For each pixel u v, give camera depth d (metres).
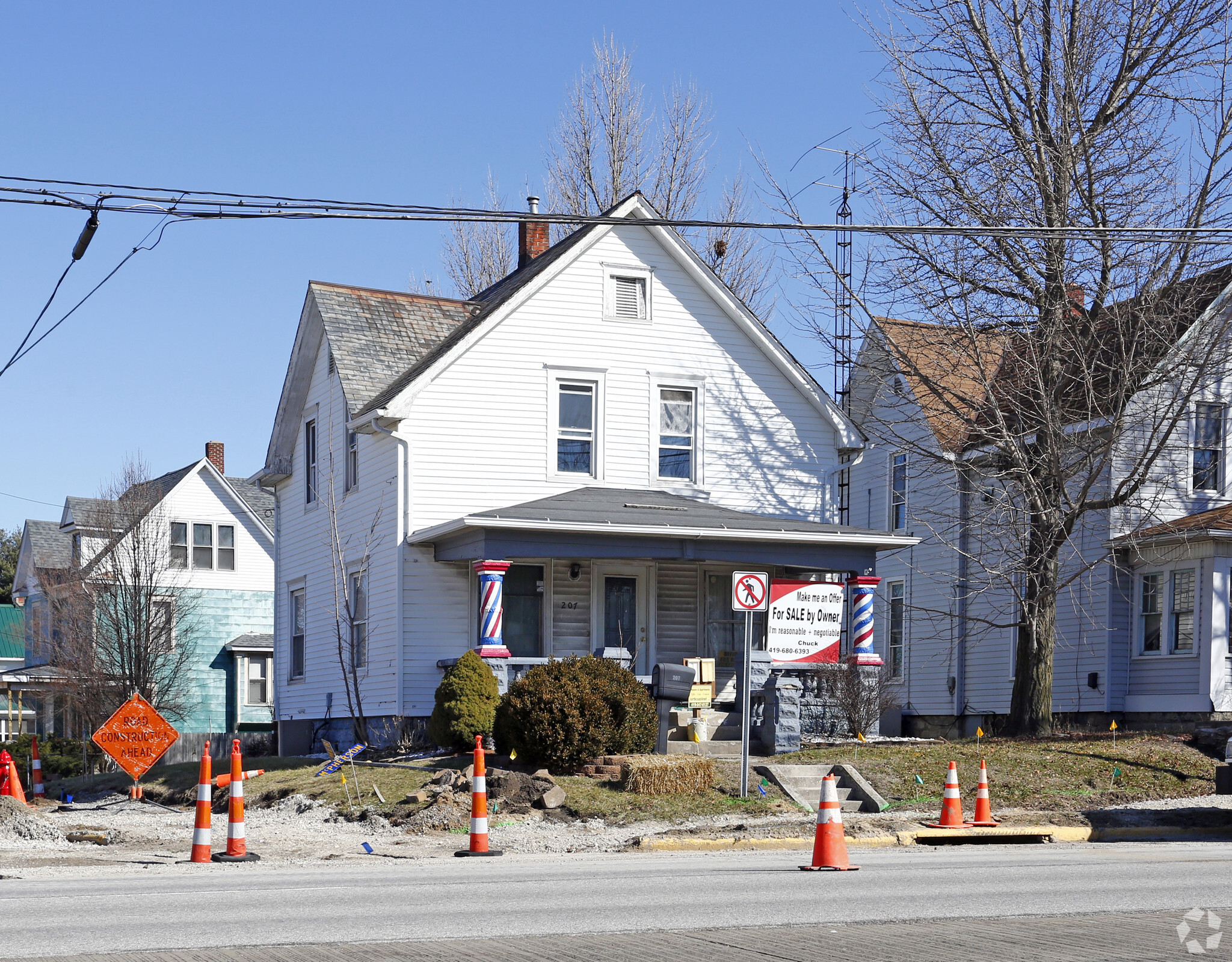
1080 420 25.05
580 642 25.81
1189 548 25.91
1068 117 23.14
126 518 40.59
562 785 18.50
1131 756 20.91
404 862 13.33
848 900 9.41
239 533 46.81
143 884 10.71
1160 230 18.52
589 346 26.34
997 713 29.58
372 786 19.56
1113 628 27.12
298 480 31.27
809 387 27.56
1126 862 12.66
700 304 27.23
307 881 11.00
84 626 38.97
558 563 25.80
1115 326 23.78
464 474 25.23
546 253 29.22
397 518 24.92
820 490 27.64
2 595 73.25
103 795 27.42
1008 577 26.08
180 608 41.81
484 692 21.48
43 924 8.18
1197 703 25.39
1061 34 23.67
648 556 23.48
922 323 25.62
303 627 30.77
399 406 24.69
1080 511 23.09
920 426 31.86
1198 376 22.58
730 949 7.28
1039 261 23.48
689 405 27.05
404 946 7.35
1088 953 7.13
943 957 7.02
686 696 21.39
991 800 18.48
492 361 25.62
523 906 9.09
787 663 24.75
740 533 23.55
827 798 11.87
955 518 26.27
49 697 42.06
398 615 24.69
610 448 26.30
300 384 30.77
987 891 9.97
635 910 8.85
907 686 32.50
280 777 22.91
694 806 17.52
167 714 41.19
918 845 15.45
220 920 8.37
